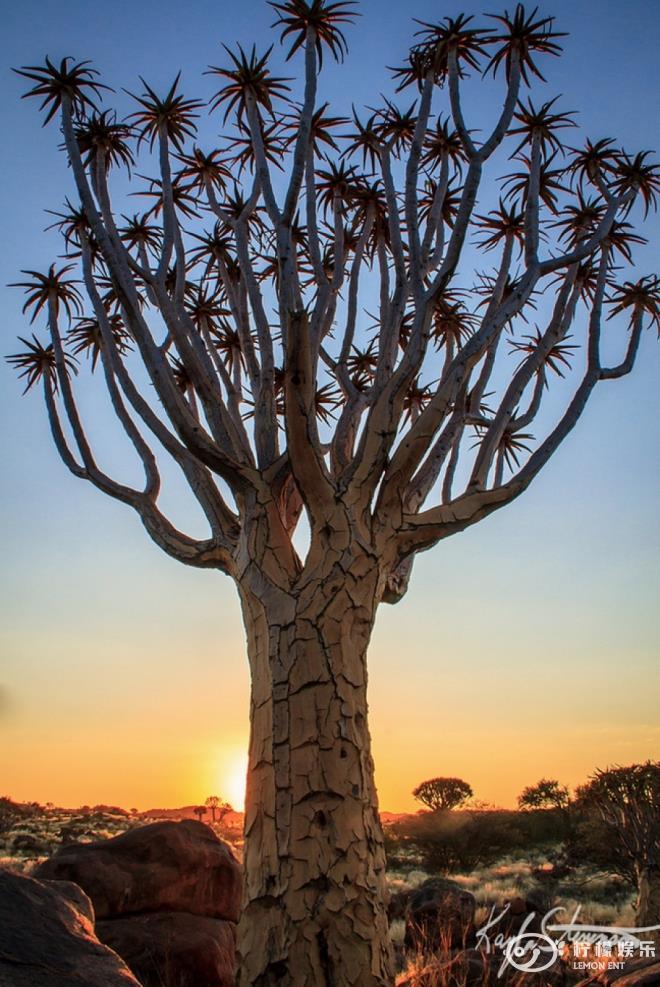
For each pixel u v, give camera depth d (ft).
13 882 15.49
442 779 122.42
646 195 30.99
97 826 123.03
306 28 25.36
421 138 26.11
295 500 25.70
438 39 26.76
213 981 25.09
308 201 27.02
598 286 29.68
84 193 25.17
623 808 45.47
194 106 28.09
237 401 28.02
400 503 23.50
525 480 24.97
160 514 26.00
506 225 31.35
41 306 31.63
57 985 12.78
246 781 21.22
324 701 20.68
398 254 25.04
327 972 18.49
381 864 20.20
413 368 23.27
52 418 29.19
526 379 26.73
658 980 20.27
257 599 22.17
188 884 28.09
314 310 25.70
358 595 21.93
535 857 94.58
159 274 25.23
